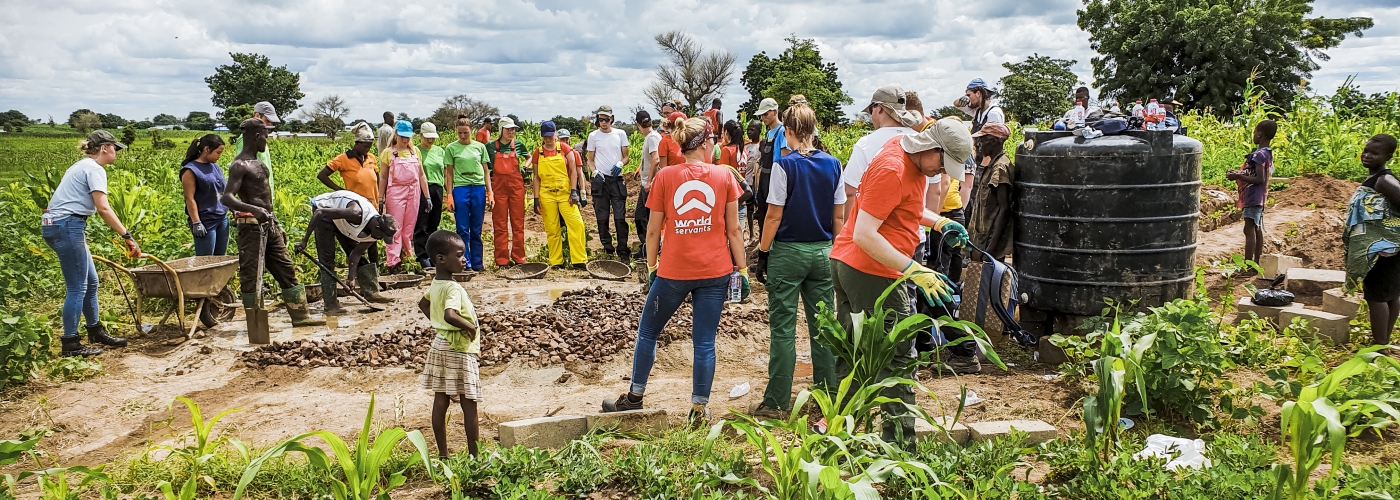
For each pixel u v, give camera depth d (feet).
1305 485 10.87
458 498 12.07
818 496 10.94
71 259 21.35
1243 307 22.18
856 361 13.30
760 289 29.25
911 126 16.85
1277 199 40.42
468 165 33.71
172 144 131.95
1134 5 150.51
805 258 16.44
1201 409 15.33
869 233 13.17
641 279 31.50
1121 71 149.07
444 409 14.35
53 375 19.81
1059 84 231.91
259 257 23.47
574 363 21.06
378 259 35.01
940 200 17.47
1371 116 49.65
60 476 12.37
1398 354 18.66
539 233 45.21
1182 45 145.38
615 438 15.79
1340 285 24.12
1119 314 18.15
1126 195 18.71
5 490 13.57
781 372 16.89
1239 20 142.20
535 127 73.46
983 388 18.19
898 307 14.15
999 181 20.34
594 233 45.57
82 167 21.49
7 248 30.99
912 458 12.53
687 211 16.01
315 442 15.89
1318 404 10.29
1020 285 20.49
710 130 16.43
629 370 20.90
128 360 21.54
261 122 24.03
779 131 21.42
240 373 20.67
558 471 13.69
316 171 66.39
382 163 32.17
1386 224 18.08
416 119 121.08
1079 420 16.20
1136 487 12.37
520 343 22.06
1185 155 18.88
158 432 16.87
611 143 35.94
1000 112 28.84
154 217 32.04
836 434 11.80
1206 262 29.84
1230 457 13.00
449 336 14.12
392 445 11.16
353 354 21.77
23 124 173.58
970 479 12.98
